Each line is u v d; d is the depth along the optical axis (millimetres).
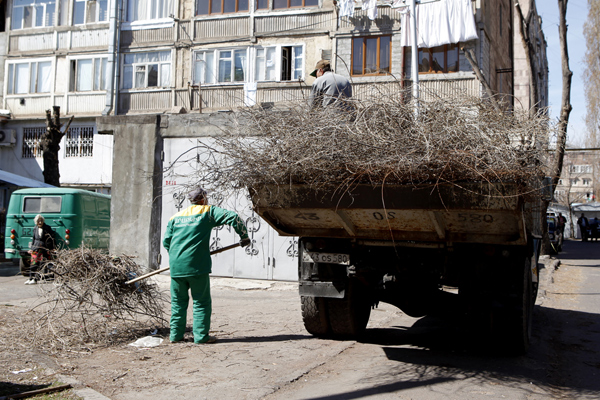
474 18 17781
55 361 4598
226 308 7730
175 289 5383
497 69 20047
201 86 20766
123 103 21703
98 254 5793
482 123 4176
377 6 18828
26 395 3635
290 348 5227
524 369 4660
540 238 6133
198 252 5285
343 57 19188
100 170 22109
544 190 4879
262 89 20062
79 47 22688
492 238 4508
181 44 21031
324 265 5383
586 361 5121
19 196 13547
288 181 4480
